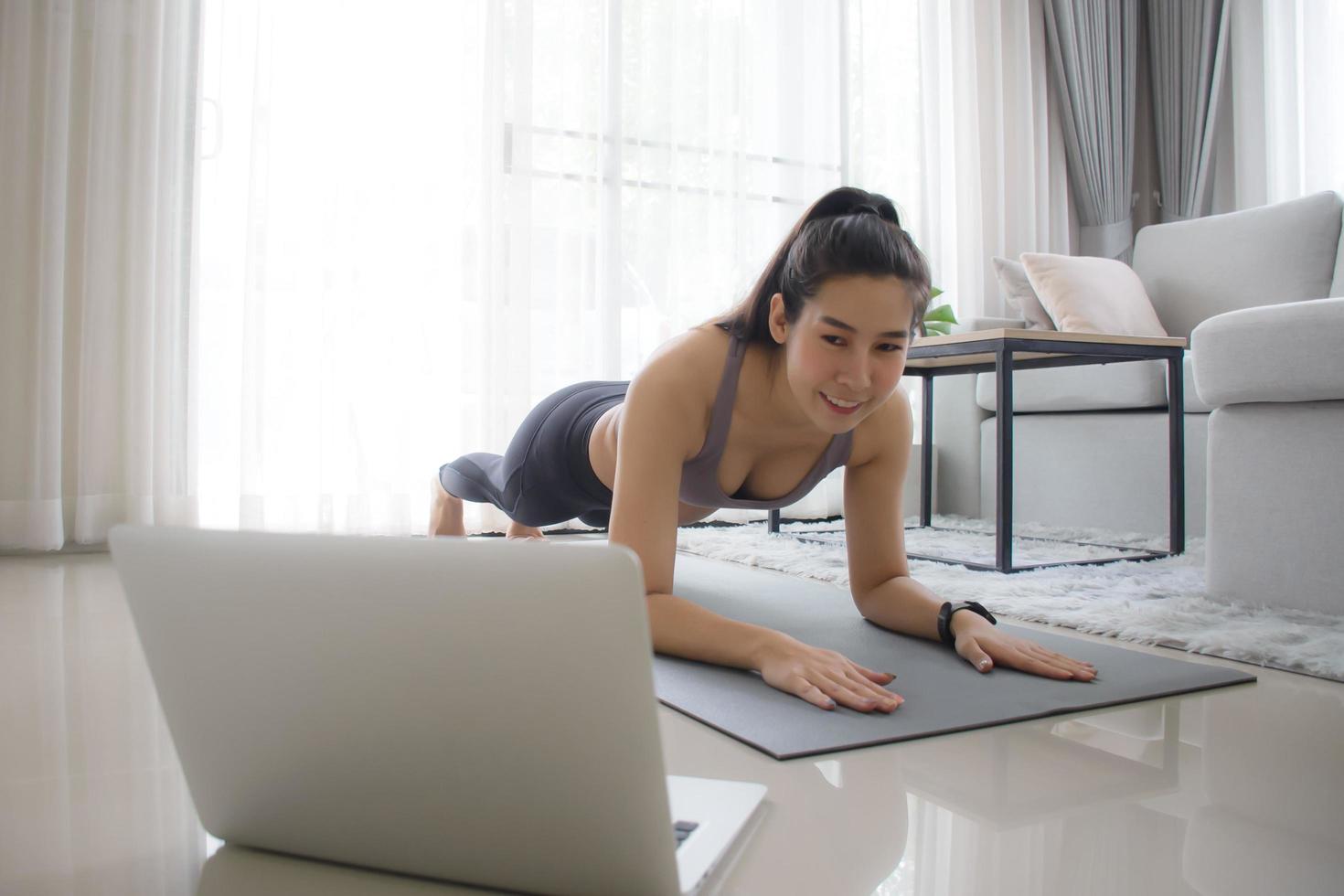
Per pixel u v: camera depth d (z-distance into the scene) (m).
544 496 1.97
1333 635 1.52
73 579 2.16
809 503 3.64
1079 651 1.46
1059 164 4.31
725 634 1.27
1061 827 0.79
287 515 2.92
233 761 0.69
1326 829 0.80
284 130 2.93
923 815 0.82
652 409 1.30
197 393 2.81
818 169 3.73
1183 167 4.24
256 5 2.85
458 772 0.61
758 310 1.30
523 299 3.17
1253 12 4.04
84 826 0.78
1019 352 2.46
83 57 2.68
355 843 0.68
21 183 2.58
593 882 0.61
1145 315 3.30
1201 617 1.66
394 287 3.04
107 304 2.67
